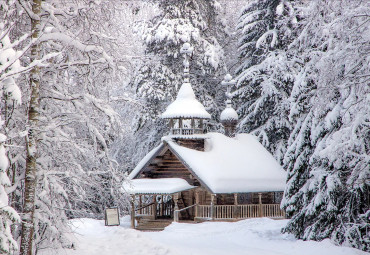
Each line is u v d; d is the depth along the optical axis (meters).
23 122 12.11
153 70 40.31
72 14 12.34
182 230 27.30
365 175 17.70
